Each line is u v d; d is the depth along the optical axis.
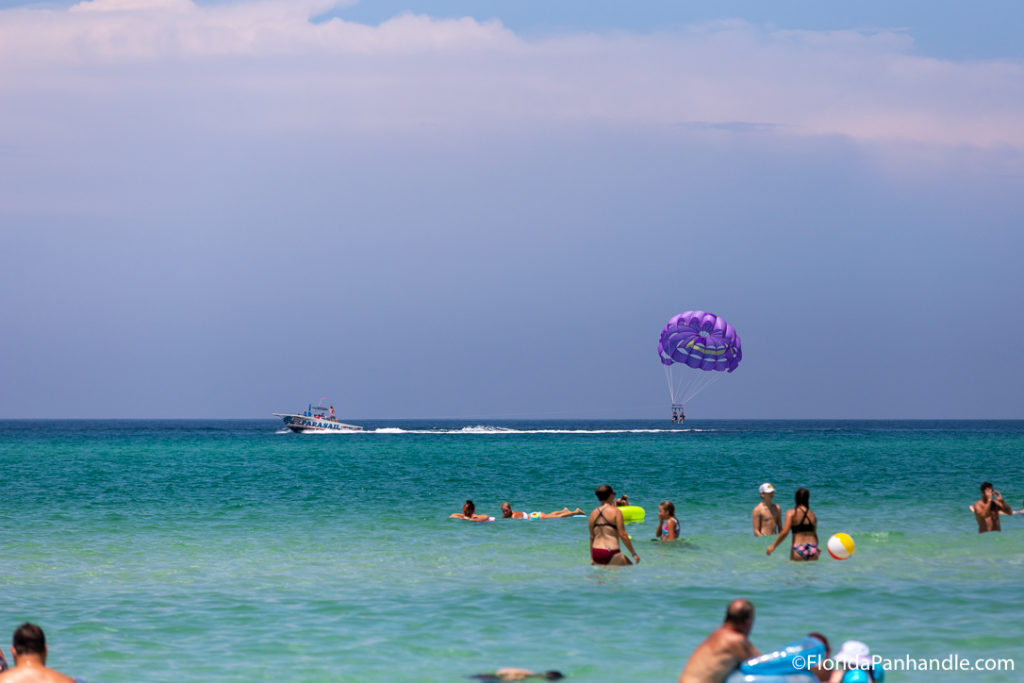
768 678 9.12
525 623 13.92
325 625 13.95
